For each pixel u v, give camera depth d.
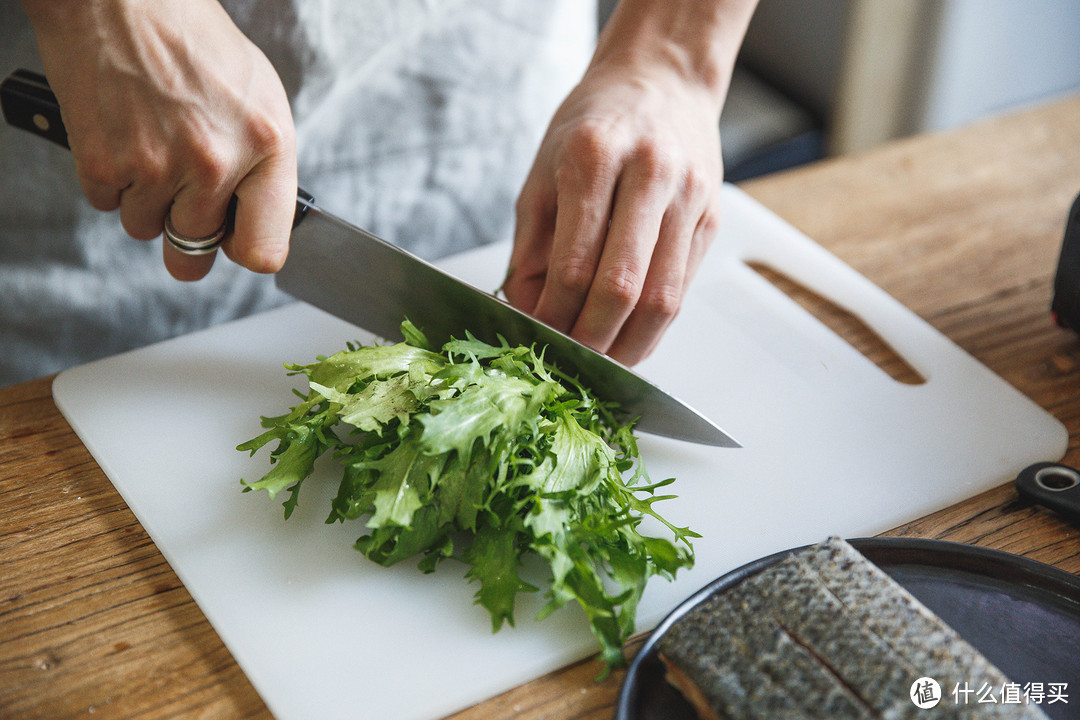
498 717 0.88
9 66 1.40
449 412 0.92
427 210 1.81
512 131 1.81
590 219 1.15
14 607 0.95
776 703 0.76
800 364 1.33
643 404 1.13
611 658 0.88
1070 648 0.91
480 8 1.65
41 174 1.45
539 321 1.11
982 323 1.41
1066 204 1.64
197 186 1.06
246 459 1.13
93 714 0.86
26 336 1.57
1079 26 2.92
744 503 1.10
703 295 1.46
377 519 0.90
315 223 1.17
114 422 1.18
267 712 0.88
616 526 0.92
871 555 0.99
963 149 1.79
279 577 0.99
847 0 2.61
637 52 1.34
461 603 0.97
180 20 1.03
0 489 1.09
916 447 1.19
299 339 1.34
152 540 1.04
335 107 1.61
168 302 1.63
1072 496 1.08
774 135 2.85
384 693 0.88
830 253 1.55
